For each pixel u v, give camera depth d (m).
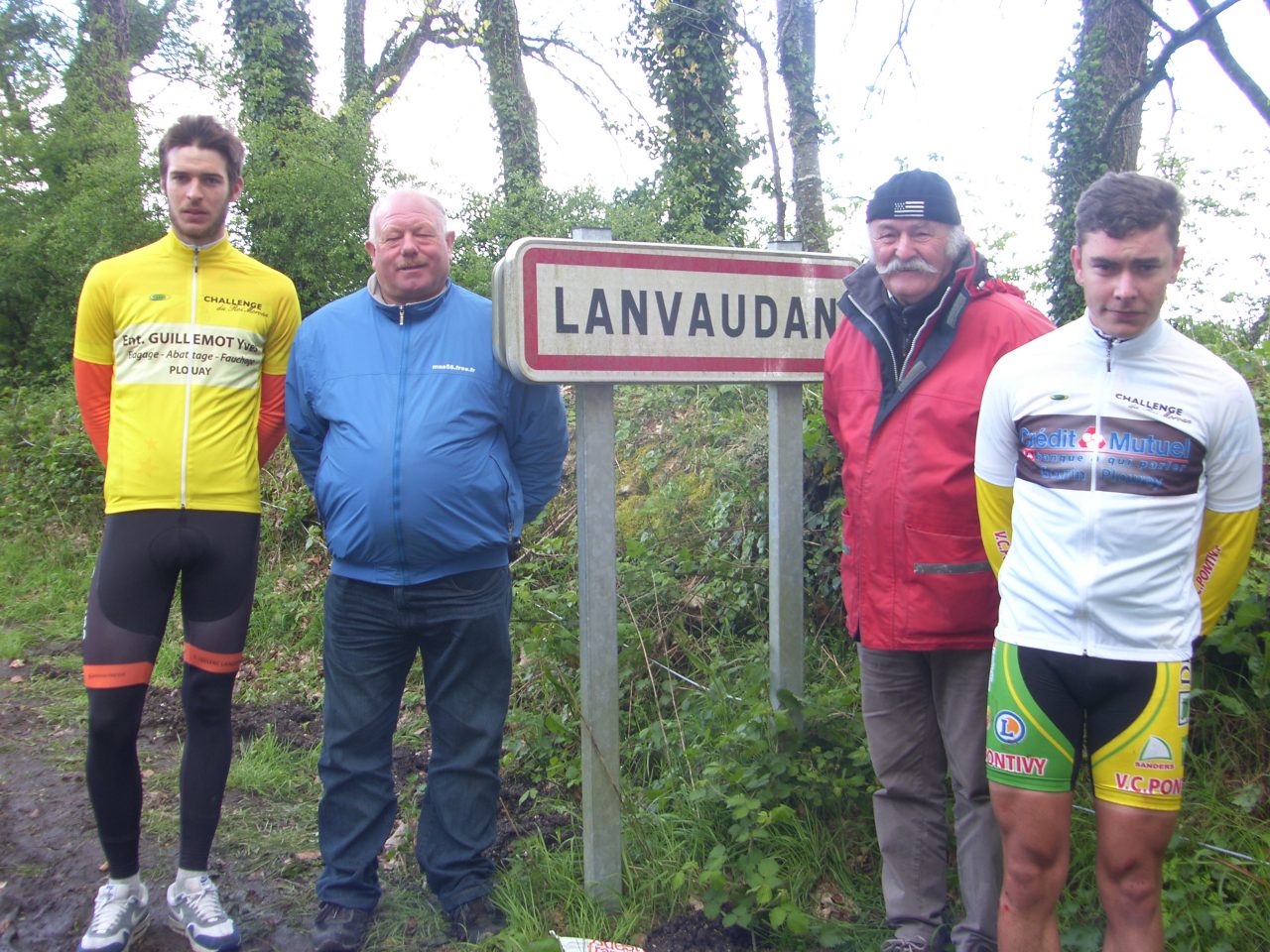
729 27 12.29
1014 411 2.26
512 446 3.10
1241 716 3.04
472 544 2.86
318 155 10.44
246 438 2.95
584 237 2.91
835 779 3.16
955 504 2.55
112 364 2.94
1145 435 2.10
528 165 14.61
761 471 4.72
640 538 4.85
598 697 2.96
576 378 2.88
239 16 12.20
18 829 3.60
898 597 2.63
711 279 3.10
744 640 4.24
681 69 12.40
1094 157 9.77
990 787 2.28
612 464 2.99
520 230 11.50
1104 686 2.12
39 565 7.37
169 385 2.85
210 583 2.88
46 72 13.27
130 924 2.85
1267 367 3.53
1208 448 2.10
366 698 2.96
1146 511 2.08
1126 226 2.02
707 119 12.52
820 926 2.85
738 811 2.99
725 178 12.78
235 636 2.90
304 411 2.98
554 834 3.41
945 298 2.57
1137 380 2.12
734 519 4.71
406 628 2.92
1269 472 3.25
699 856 3.12
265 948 2.90
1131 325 2.09
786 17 10.94
